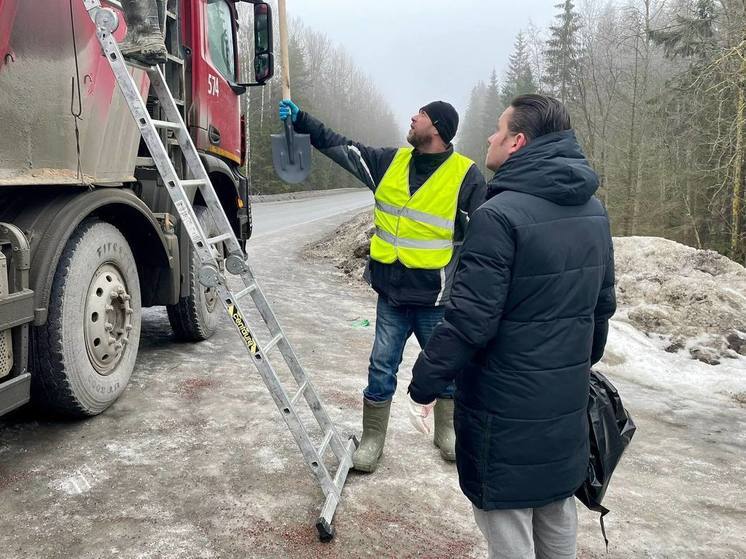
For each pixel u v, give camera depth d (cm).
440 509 298
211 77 524
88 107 341
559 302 187
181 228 470
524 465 189
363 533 272
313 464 283
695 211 2386
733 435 430
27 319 290
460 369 190
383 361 331
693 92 2005
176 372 452
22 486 287
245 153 626
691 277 751
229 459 328
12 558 237
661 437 419
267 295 791
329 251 1270
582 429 198
